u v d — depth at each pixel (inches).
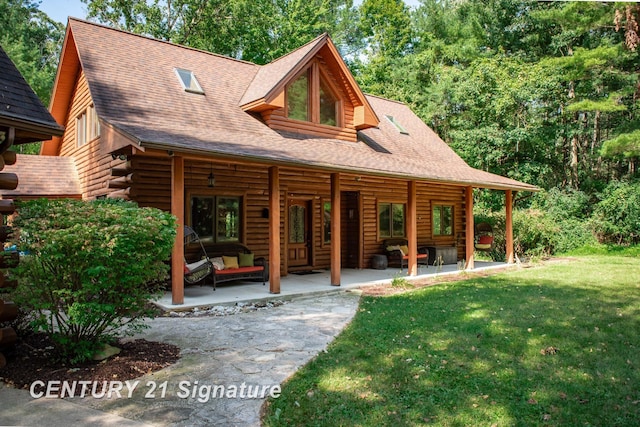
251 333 238.2
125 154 342.3
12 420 135.2
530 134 845.8
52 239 168.4
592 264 571.2
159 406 145.8
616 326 244.7
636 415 140.0
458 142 902.4
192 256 398.9
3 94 179.3
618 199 770.2
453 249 599.8
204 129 371.9
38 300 178.4
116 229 176.6
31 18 1199.6
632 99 906.7
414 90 1035.9
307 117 481.1
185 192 396.2
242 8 964.0
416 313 281.3
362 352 200.4
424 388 160.9
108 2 904.3
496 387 162.1
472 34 1069.1
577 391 158.4
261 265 410.6
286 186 478.0
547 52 993.5
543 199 868.6
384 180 573.0
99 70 388.5
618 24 613.0
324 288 378.0
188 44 989.8
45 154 613.3
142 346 209.9
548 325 247.8
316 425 133.3
